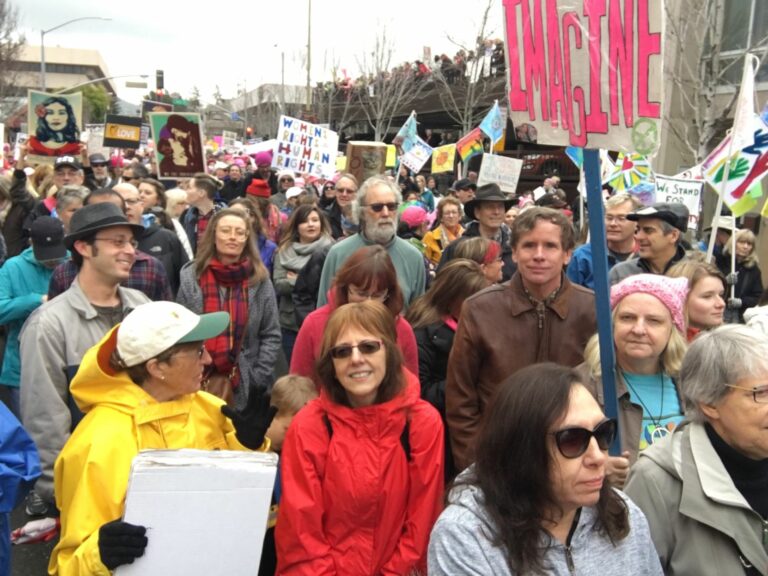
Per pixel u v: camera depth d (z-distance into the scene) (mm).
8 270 4617
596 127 2402
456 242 5680
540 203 7750
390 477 2590
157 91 34250
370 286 3564
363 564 2561
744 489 2102
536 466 1727
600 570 1790
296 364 3830
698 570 2041
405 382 2732
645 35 2240
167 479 2064
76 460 2355
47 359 3375
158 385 2518
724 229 8172
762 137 6027
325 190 11430
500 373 3258
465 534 1752
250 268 4512
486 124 12102
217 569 2100
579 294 3346
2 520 2514
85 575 2119
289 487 2592
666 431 2779
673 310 2781
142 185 7605
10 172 10648
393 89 30047
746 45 13906
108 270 3545
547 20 2500
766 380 2031
